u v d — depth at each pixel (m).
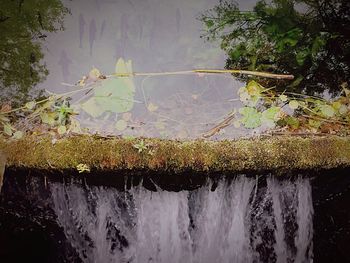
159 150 2.65
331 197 3.22
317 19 4.16
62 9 4.62
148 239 3.09
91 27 4.45
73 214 3.05
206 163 2.67
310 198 3.13
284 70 3.92
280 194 3.01
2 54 4.01
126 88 3.20
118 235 3.12
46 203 3.00
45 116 3.08
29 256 3.45
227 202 2.96
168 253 3.12
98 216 3.04
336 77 3.82
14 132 2.96
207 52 4.09
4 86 3.66
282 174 2.85
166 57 4.07
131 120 3.23
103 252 3.20
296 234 3.26
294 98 3.52
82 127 3.05
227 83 3.77
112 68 3.91
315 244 3.41
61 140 2.74
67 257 3.35
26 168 2.74
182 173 2.71
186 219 3.01
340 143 2.83
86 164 2.65
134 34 4.37
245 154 2.70
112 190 2.89
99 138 2.74
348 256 3.58
